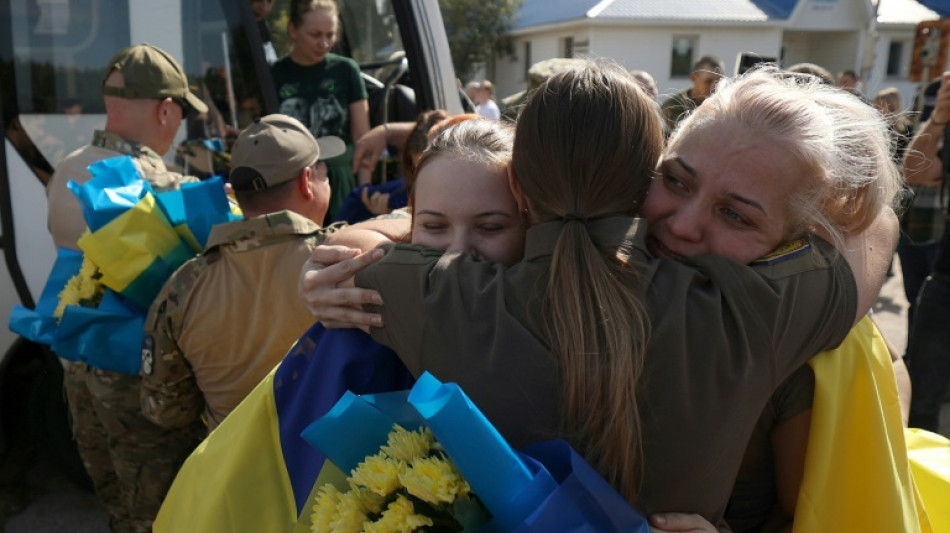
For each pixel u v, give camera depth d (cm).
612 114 105
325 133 357
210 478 130
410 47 354
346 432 109
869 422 121
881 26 2172
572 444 103
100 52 295
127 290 207
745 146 107
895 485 120
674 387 102
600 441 101
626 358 98
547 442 100
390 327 114
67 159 252
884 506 119
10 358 298
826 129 109
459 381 107
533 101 110
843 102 117
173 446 233
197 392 215
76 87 295
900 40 2212
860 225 119
